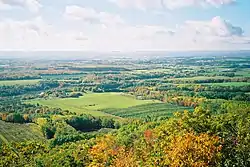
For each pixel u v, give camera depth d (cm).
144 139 4047
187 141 2338
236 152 2619
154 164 2427
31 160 3412
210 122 3105
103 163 3531
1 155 3291
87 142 5619
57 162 3562
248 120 3369
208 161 2316
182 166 2259
